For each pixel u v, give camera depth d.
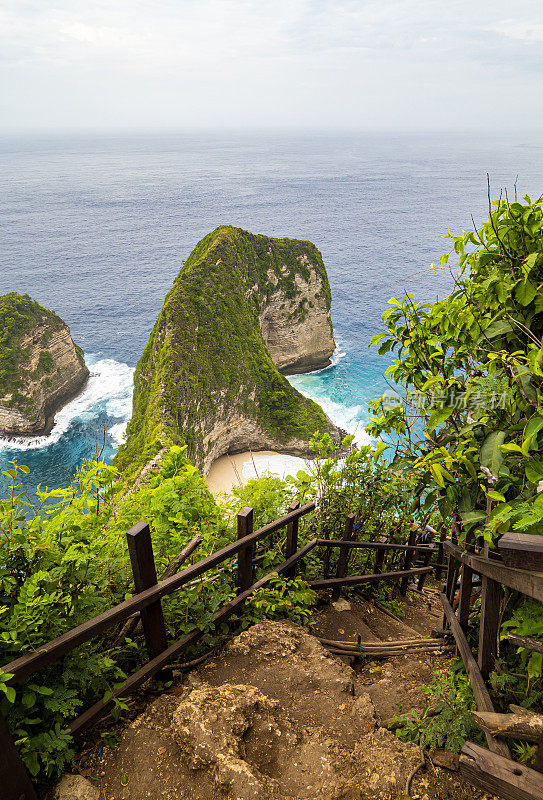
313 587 5.75
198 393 57.88
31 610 2.52
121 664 3.57
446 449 3.64
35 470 62.09
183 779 2.73
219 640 4.12
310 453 66.62
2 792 2.29
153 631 3.35
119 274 175.38
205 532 4.23
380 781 2.76
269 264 77.56
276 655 3.95
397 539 7.17
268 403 67.69
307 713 3.42
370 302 125.25
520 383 3.06
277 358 85.69
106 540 3.38
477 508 3.61
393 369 4.30
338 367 91.62
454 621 4.16
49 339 73.31
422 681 4.21
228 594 4.10
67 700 2.70
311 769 2.88
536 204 3.46
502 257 3.57
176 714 3.05
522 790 2.26
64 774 2.71
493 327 3.40
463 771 2.44
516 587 2.59
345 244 194.50
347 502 6.33
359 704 3.51
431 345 4.00
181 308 61.69
